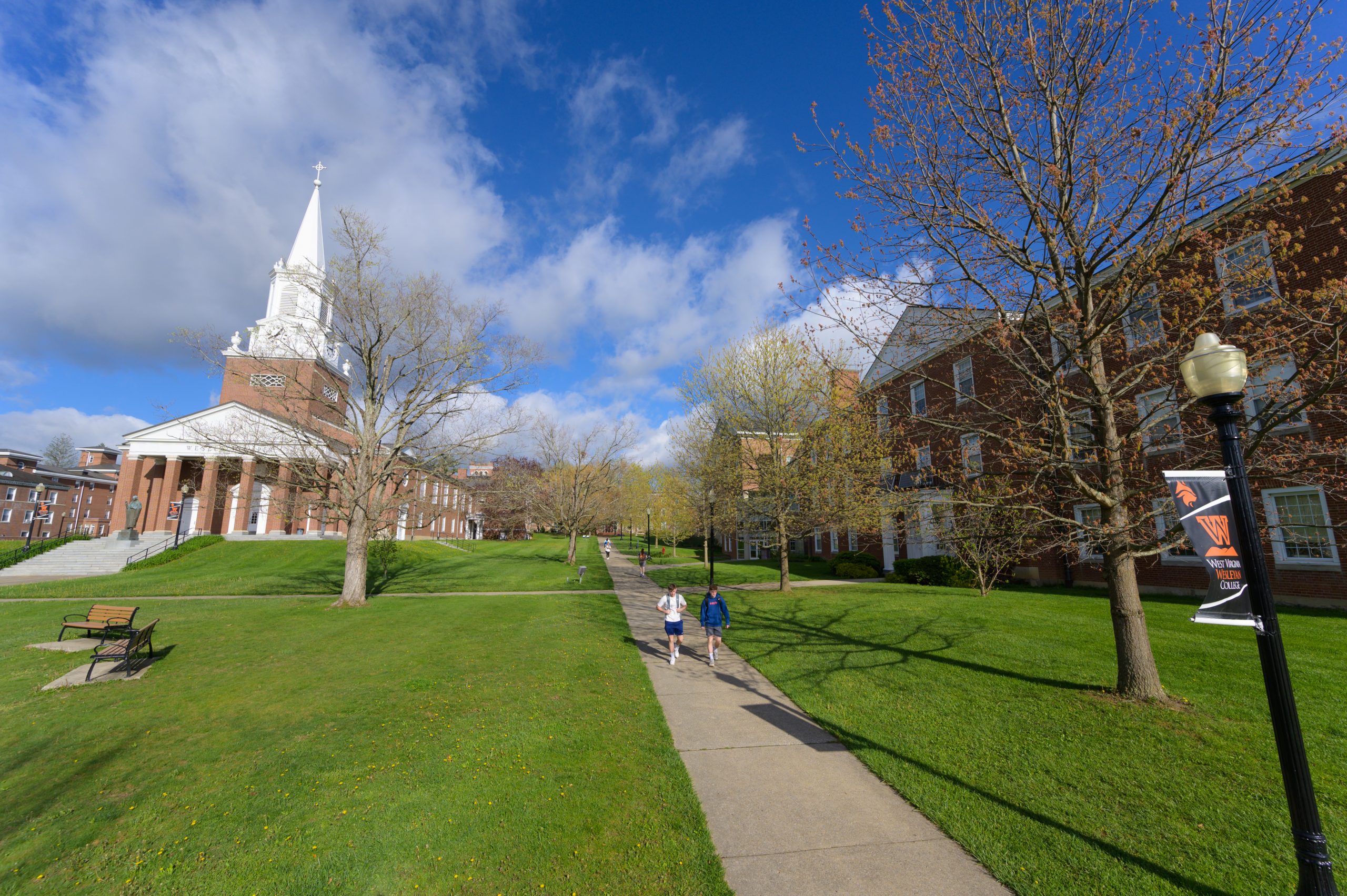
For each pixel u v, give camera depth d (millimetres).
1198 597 16750
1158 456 10156
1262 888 4117
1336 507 13922
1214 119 6625
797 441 20297
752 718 8039
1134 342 9430
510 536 83312
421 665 10984
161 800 5734
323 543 38562
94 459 83750
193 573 30172
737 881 4387
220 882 4418
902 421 12789
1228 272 7355
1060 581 21016
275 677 10242
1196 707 7176
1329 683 7805
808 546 39656
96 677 10234
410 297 19484
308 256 42281
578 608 18719
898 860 4660
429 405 19953
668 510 47906
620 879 4418
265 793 5828
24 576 32188
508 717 7930
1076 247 7523
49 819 5422
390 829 5094
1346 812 4910
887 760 6484
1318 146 6211
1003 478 9125
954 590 19766
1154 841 4727
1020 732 6926
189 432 39219
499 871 4508
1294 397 6586
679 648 12469
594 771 6242
